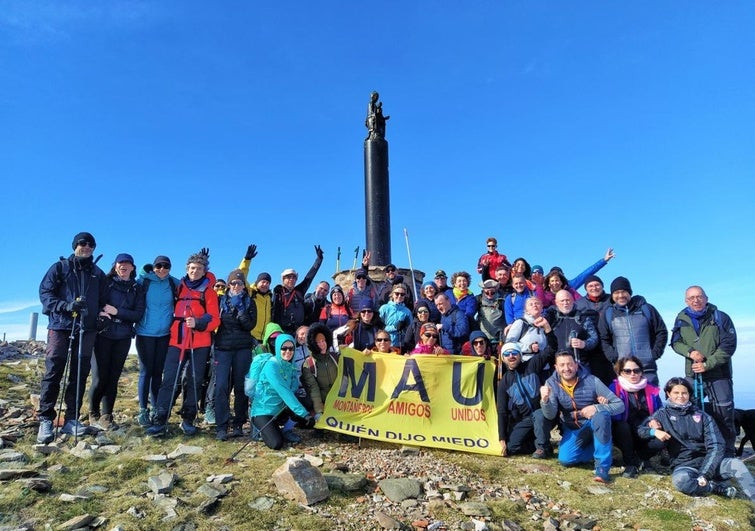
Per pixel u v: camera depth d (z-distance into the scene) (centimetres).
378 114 2289
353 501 596
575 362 746
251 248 1061
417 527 543
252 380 802
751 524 585
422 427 848
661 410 725
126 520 523
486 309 1067
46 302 781
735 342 773
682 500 643
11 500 559
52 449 726
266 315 975
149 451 746
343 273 2112
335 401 883
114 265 855
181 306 844
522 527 563
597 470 708
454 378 884
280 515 550
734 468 652
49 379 779
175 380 823
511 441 816
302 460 618
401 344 1048
